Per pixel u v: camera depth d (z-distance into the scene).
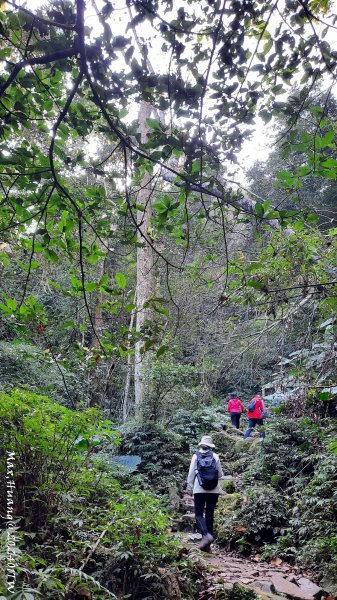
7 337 7.68
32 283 11.95
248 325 6.33
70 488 4.61
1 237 3.39
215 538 7.32
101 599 3.50
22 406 4.32
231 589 4.54
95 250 3.04
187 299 10.88
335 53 2.26
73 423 4.48
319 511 6.67
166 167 2.36
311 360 5.19
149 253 11.28
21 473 4.05
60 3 2.10
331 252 5.15
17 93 2.38
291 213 2.73
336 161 2.47
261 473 8.70
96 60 2.14
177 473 9.99
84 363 3.86
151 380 11.81
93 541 4.27
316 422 4.83
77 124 2.50
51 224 3.08
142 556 4.26
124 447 10.84
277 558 6.50
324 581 5.56
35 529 4.00
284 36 2.31
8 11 2.14
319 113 2.46
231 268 3.91
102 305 3.21
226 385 16.59
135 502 4.70
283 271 4.74
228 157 2.42
